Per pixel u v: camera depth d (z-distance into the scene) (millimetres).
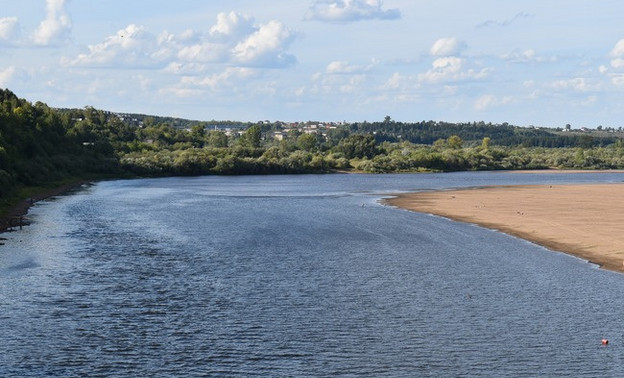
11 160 130875
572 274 51531
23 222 81688
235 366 32531
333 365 32719
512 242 66688
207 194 134250
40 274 50875
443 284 48281
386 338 36438
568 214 88938
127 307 41938
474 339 36312
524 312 41188
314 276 50844
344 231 75000
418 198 120500
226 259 57531
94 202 111812
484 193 130250
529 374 31766
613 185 154875
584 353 34344
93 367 32281
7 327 37750
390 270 53094
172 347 34906
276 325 38500
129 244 65312
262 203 112250
